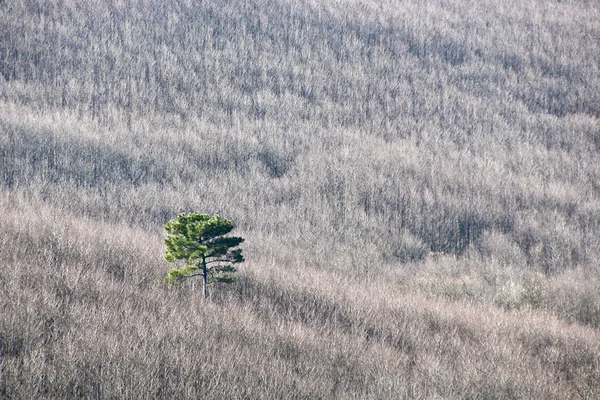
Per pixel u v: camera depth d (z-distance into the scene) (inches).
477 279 4392.2
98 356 1723.7
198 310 2327.8
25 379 1513.3
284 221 6058.1
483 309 3415.4
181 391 1630.2
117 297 2293.3
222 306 2476.6
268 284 2935.5
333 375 2011.6
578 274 4719.5
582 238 6038.4
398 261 5319.9
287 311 2642.7
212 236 2362.2
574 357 2600.9
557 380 2315.5
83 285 2327.8
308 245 5388.8
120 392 1533.0
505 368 2267.5
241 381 1766.7
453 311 3070.9
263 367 1884.8
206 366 1796.3
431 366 2167.8
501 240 5925.2
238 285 2819.9
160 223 5772.6
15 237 2805.1
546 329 2913.4
